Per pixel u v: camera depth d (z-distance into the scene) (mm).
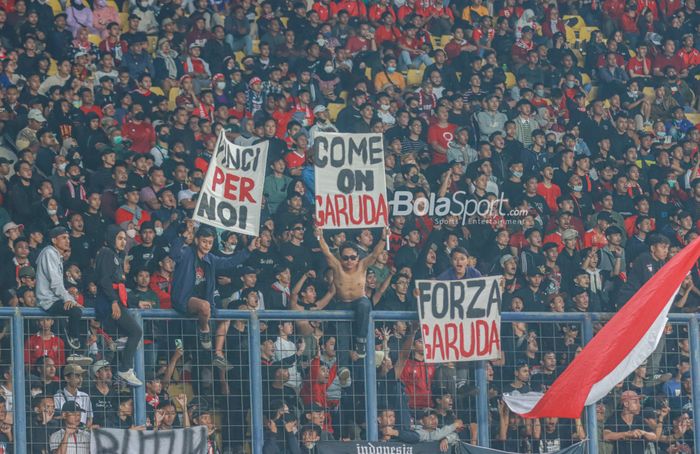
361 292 45125
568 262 51938
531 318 45156
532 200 54938
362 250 48969
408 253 50406
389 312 43719
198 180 51469
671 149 60625
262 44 59125
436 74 60188
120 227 44906
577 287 51375
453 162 55062
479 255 52500
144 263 46750
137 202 49938
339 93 59312
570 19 66500
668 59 66125
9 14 55219
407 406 44250
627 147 60656
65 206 49125
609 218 54750
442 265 50500
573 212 55250
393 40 62312
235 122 55219
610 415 46438
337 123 56906
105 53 55656
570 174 56625
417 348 44625
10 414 40031
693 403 46031
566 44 65750
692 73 66000
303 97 57562
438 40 63938
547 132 58844
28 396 41031
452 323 43938
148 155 50906
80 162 51656
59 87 53188
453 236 50906
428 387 44625
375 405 43219
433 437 44031
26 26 55156
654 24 67000
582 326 45688
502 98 60281
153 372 42406
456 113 58125
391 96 58844
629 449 46781
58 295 40375
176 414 42156
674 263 43562
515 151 56969
